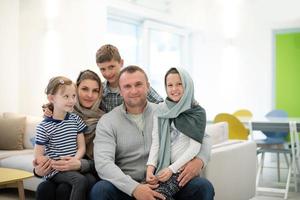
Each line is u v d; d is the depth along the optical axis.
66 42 5.52
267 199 4.15
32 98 5.37
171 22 7.23
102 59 2.87
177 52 7.94
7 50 5.13
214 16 7.89
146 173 2.48
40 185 2.42
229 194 3.27
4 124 4.49
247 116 6.20
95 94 2.71
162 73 7.38
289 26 7.15
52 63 5.41
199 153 2.54
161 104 2.69
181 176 2.41
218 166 3.07
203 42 8.02
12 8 5.17
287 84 7.25
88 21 5.71
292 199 4.16
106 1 5.91
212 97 8.00
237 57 7.67
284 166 6.29
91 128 2.64
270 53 7.32
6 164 3.91
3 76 5.09
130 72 2.54
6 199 3.93
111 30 6.55
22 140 4.54
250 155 3.68
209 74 8.00
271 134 5.48
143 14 6.61
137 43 6.99
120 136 2.54
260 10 7.41
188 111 2.57
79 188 2.30
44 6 5.38
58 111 2.48
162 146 2.54
